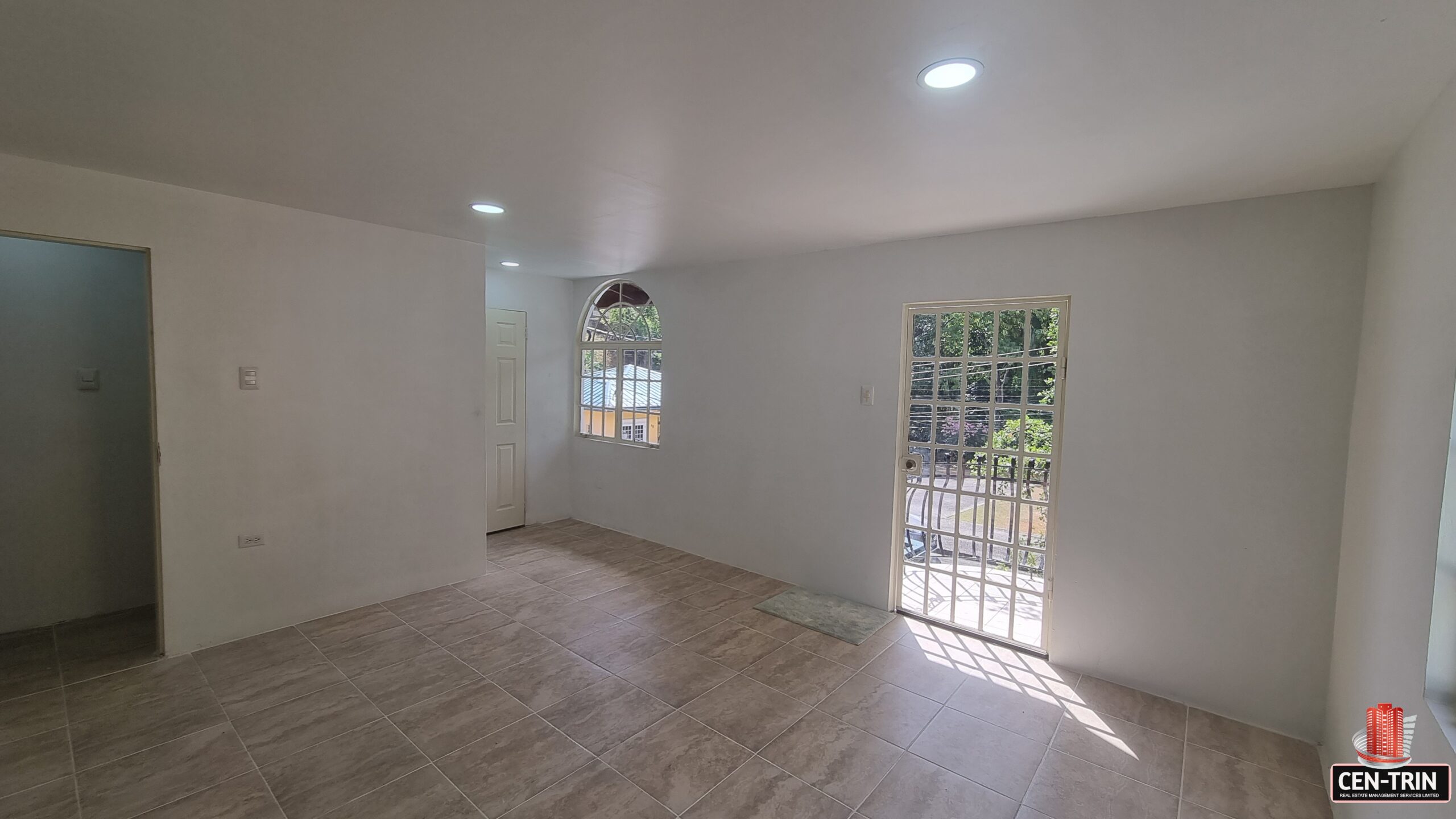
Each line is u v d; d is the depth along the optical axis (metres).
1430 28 1.29
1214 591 2.68
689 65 1.56
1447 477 1.46
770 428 4.26
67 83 1.73
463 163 2.38
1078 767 2.32
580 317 5.72
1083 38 1.37
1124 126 1.86
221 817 1.96
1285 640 2.54
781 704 2.71
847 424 3.87
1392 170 2.07
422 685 2.79
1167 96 1.65
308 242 3.28
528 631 3.38
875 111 1.80
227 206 3.00
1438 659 1.48
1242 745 2.47
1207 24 1.30
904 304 3.58
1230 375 2.61
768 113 1.84
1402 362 1.83
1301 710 2.52
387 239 3.58
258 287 3.12
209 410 3.02
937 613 3.59
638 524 5.22
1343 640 2.27
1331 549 2.44
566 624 3.49
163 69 1.64
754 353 4.33
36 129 2.11
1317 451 2.45
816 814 2.04
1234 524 2.63
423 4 1.31
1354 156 2.05
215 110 1.91
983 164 2.22
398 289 3.65
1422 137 1.75
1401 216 1.93
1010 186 2.47
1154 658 2.84
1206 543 2.70
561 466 5.79
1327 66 1.47
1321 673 2.47
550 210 3.07
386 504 3.70
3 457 3.16
